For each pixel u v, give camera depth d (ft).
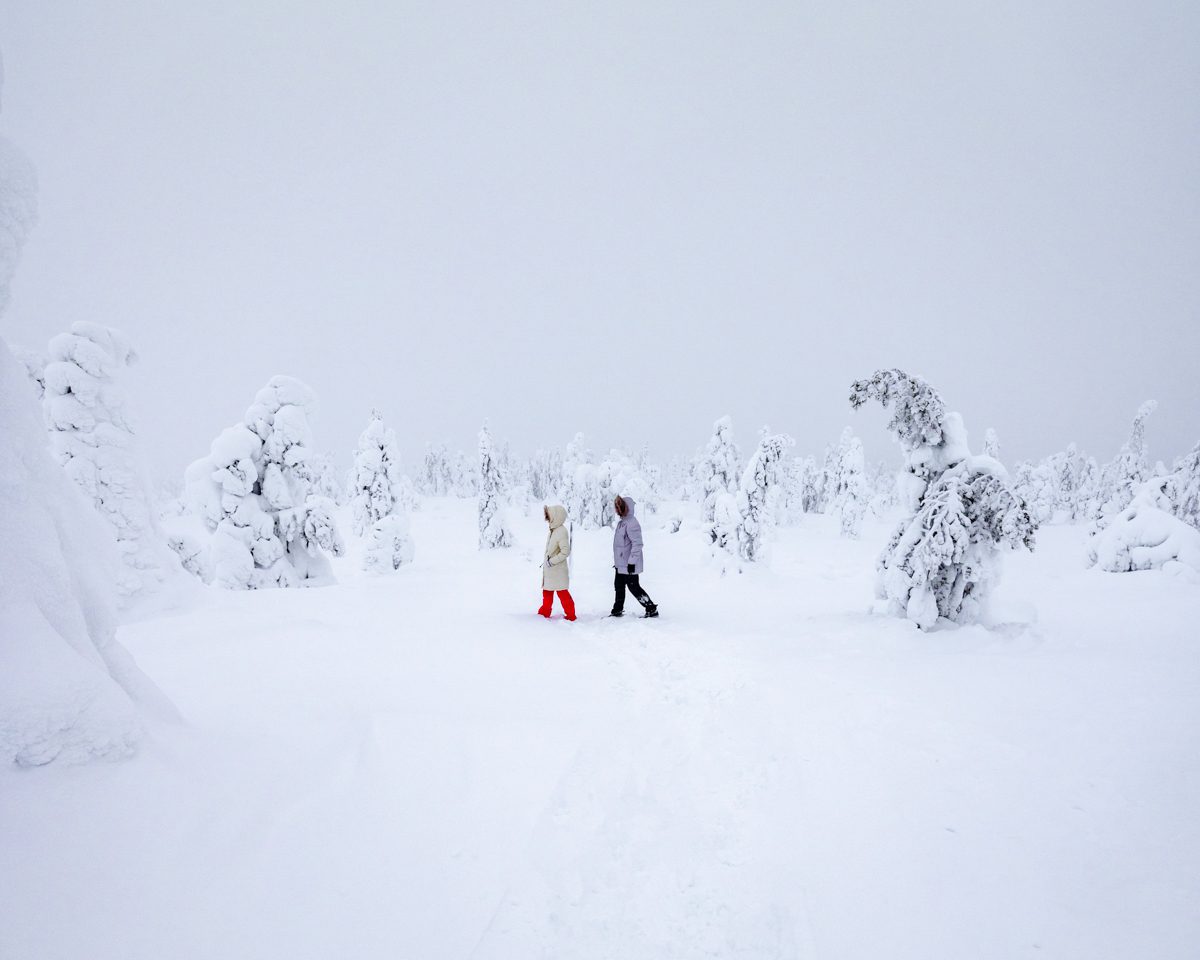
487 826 9.56
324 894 7.60
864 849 9.12
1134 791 10.09
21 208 8.39
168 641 19.34
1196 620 26.18
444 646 19.70
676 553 84.79
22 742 7.54
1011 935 7.14
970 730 12.94
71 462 31.37
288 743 11.13
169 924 6.65
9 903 6.22
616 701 15.60
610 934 7.72
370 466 82.12
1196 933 6.89
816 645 21.31
